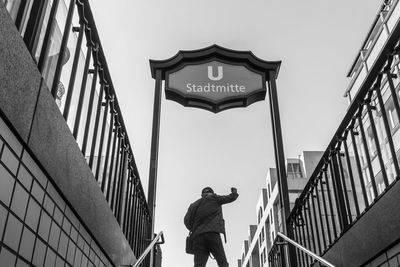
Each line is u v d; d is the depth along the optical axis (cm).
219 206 598
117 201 440
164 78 724
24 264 216
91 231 324
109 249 378
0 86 185
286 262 586
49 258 250
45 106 235
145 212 584
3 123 193
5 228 195
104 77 380
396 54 326
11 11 245
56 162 250
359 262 365
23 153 212
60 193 261
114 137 421
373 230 338
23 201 213
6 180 196
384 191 323
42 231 238
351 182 414
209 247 571
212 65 736
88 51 336
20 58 204
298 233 576
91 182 320
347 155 426
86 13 323
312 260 527
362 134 385
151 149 643
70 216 283
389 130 330
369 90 371
